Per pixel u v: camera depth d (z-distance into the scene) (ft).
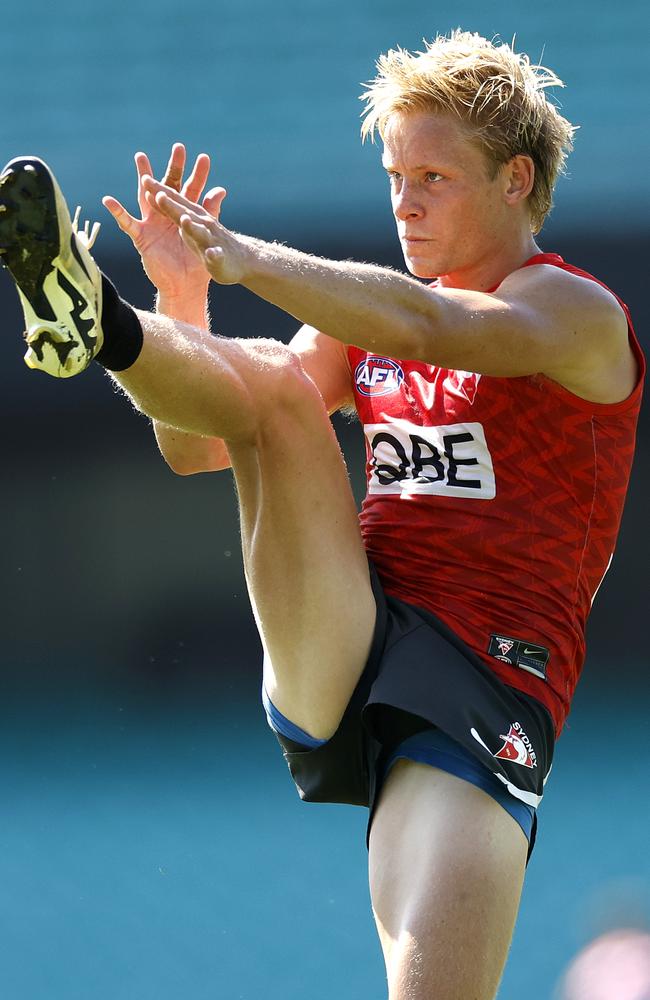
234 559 169.07
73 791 101.55
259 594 33.17
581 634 34.81
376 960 66.95
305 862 83.15
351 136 134.51
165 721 125.08
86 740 117.80
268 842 87.61
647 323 127.34
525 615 33.30
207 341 31.04
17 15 144.97
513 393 33.32
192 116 137.59
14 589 169.89
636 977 47.39
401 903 29.99
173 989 64.13
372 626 32.91
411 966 28.94
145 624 167.84
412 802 31.24
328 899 76.07
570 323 31.94
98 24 144.56
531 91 35.19
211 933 71.56
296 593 32.60
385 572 34.35
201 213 28.07
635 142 127.13
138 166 37.55
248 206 130.41
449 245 34.78
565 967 63.21
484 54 34.86
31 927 73.36
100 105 138.72
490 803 31.07
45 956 68.80
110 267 125.39
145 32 143.84
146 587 169.78
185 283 37.73
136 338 29.19
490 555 33.37
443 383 34.24
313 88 139.23
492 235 34.91
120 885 80.02
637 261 125.80
